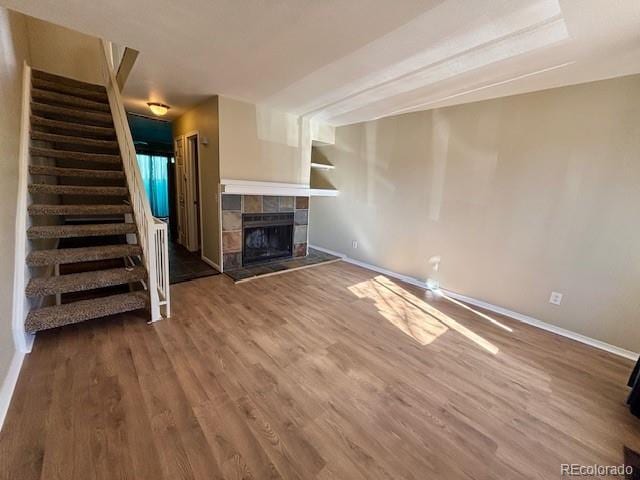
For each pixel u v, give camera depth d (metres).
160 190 8.82
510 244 2.98
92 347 2.10
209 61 2.50
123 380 1.78
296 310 2.93
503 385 1.94
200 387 1.76
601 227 2.44
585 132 2.47
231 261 4.11
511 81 2.53
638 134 2.23
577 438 1.54
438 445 1.45
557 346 2.48
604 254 2.44
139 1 1.68
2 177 1.93
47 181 3.48
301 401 1.69
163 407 1.58
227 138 3.70
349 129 4.64
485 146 3.09
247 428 1.48
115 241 3.96
